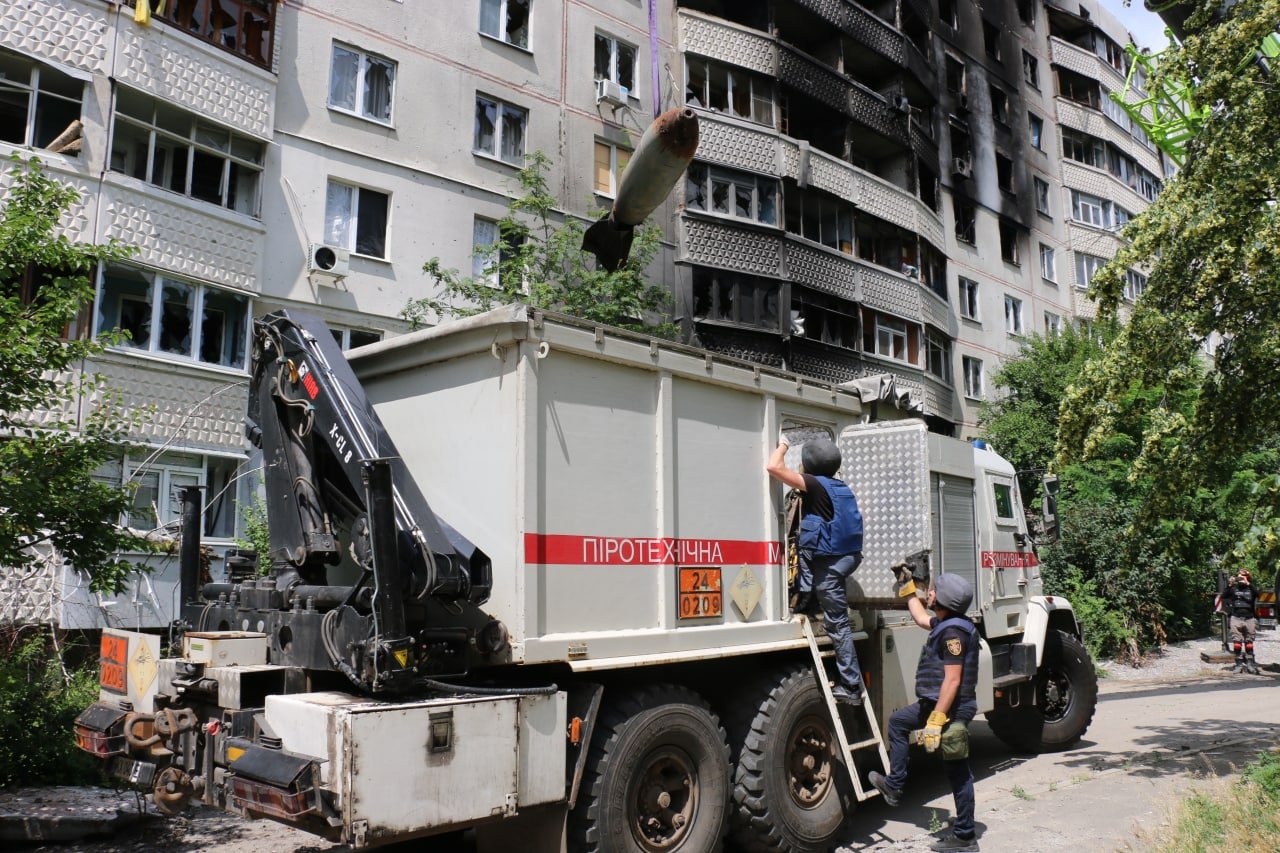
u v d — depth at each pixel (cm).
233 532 1386
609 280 1608
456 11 1825
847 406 703
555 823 452
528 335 473
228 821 650
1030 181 3384
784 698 570
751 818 550
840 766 597
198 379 1378
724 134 2150
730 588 573
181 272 1380
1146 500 781
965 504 818
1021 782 766
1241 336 705
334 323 1588
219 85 1459
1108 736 972
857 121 2467
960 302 2948
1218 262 674
